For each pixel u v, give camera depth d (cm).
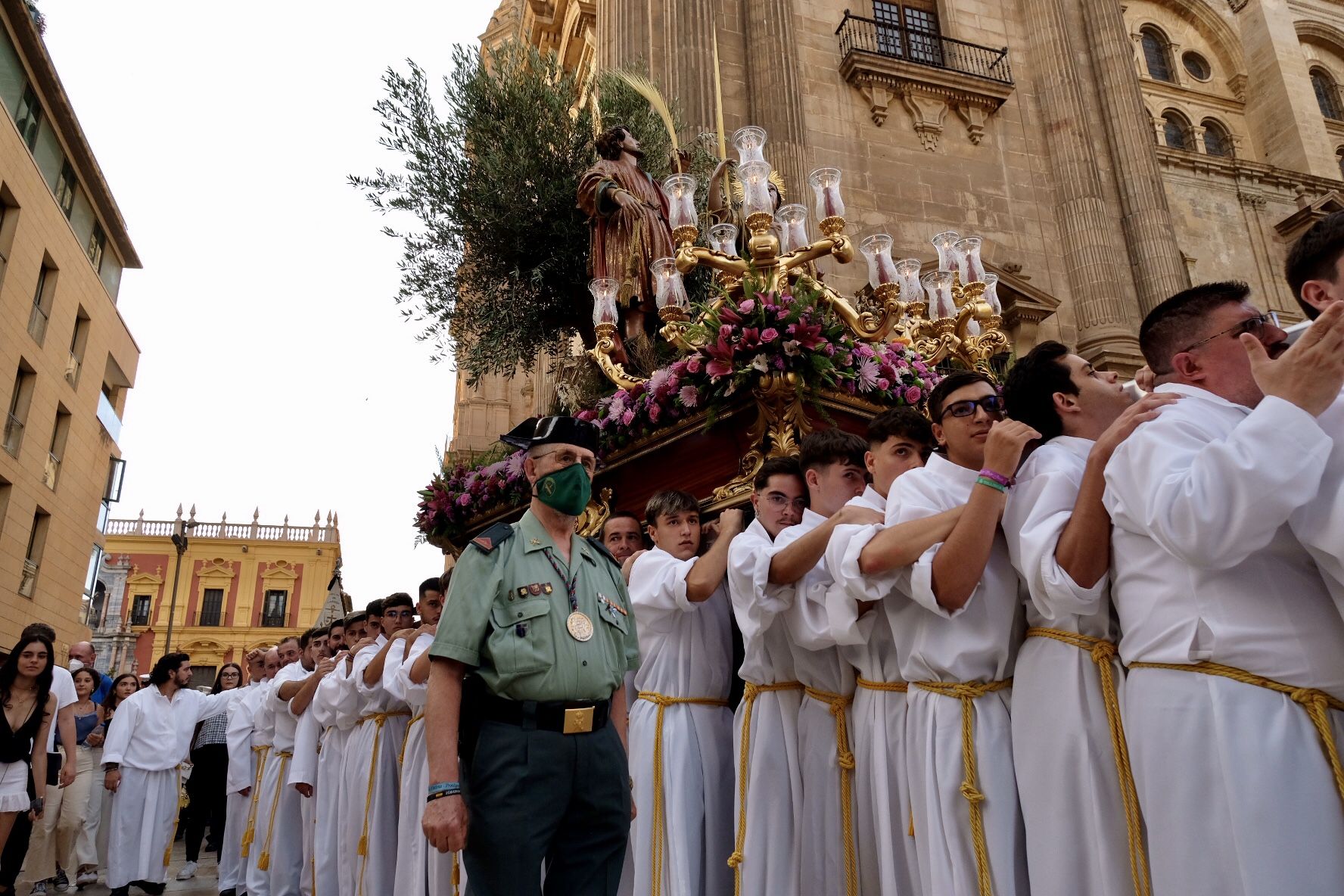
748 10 1354
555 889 258
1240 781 185
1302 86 2530
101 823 883
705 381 433
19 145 1978
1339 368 182
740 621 309
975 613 254
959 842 241
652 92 859
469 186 932
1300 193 2356
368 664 515
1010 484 246
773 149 1272
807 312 430
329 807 556
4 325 1961
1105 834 216
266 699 683
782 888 304
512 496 540
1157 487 197
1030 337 1384
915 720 262
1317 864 177
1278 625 193
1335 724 188
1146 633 208
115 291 2703
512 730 252
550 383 1386
